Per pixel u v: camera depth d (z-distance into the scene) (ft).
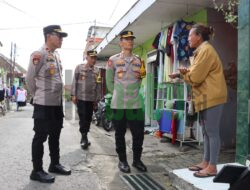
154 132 29.96
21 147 22.56
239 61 15.19
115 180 15.49
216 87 13.00
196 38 13.61
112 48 41.73
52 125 15.64
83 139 23.03
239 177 6.80
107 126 33.76
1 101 58.65
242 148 14.85
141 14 24.85
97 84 23.95
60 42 15.46
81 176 15.97
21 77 120.47
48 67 15.05
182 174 14.16
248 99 14.55
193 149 22.89
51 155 16.25
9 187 13.99
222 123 23.32
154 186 14.61
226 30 23.62
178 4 22.56
